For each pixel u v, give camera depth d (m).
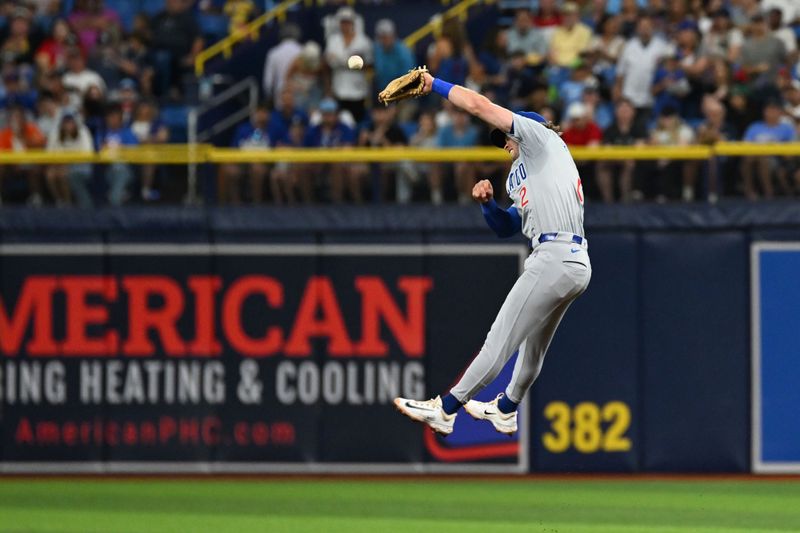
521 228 29.33
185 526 36.16
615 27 58.69
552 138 27.47
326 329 46.81
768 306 46.00
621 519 37.44
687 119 54.41
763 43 54.75
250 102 65.75
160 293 47.03
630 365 46.22
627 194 46.38
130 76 64.12
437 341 46.47
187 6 67.56
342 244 46.75
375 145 52.53
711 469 46.16
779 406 46.00
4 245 47.12
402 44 59.81
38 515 38.22
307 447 46.81
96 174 47.28
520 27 60.16
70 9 70.31
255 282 46.88
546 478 46.09
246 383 46.88
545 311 27.52
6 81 61.19
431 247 46.50
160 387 47.00
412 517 37.78
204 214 46.91
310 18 70.44
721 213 46.00
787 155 45.75
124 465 47.06
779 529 35.81
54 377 47.19
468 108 27.06
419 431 46.62
